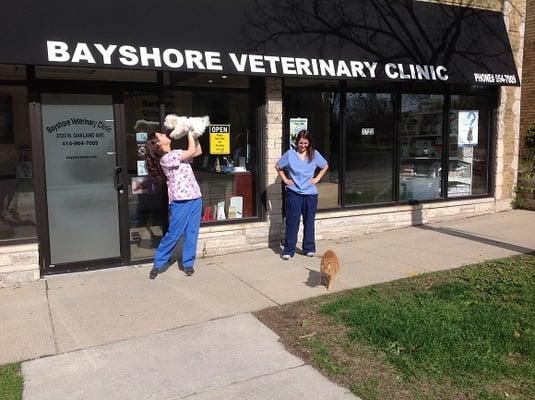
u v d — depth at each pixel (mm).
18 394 3580
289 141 7602
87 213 6324
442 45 8492
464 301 5121
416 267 6480
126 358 4102
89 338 4473
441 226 8883
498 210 10047
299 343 4309
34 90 5891
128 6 5984
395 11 8094
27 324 4777
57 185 6141
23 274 5930
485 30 9164
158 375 3824
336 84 7914
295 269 6441
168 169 5996
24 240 5941
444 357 3977
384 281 5930
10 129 5887
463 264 6574
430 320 4570
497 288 5527
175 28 6188
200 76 6832
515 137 10109
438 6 8625
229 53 6449
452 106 9289
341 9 7543
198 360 4047
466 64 8742
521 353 4094
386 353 4082
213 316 4930
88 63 5625
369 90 8242
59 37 5547
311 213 6918
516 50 9859
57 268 6203
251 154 7391
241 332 4555
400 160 8688
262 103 7215
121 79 6320
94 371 3902
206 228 7016
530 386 3611
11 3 5418
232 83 7066
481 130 9766
